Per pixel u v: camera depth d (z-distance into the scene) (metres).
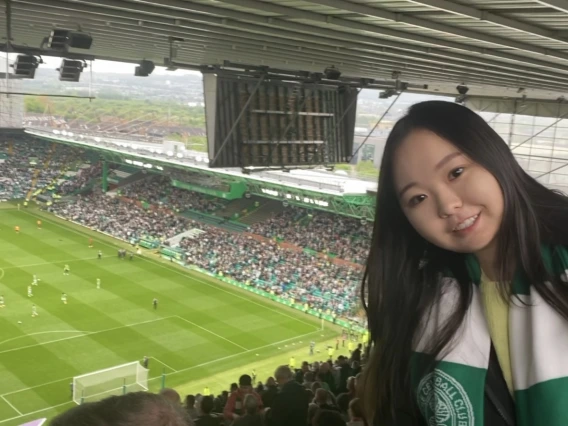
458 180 1.58
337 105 21.12
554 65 15.72
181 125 147.00
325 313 37.03
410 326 1.75
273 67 18.62
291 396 7.64
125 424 1.27
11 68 15.20
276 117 19.11
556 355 1.51
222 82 17.66
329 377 12.05
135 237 56.19
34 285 40.38
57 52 15.22
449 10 8.31
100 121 134.62
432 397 1.66
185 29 12.53
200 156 59.59
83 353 29.53
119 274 44.38
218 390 26.02
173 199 65.19
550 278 1.55
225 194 60.22
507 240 1.58
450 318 1.68
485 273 1.70
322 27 11.34
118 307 36.84
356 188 46.50
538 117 30.06
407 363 1.75
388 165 1.71
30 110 111.94
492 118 31.78
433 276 1.75
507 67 16.56
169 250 52.12
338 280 42.53
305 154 20.25
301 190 49.44
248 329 34.09
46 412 23.41
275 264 46.97
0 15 11.84
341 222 53.38
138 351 30.17
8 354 28.94
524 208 1.58
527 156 30.83
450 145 1.57
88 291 39.78
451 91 28.17
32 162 81.50
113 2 9.55
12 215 63.41
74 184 74.31
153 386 26.17
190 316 35.81
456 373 1.62
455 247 1.63
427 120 1.62
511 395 1.61
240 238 53.59
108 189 71.88
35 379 26.33
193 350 30.62
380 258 1.84
